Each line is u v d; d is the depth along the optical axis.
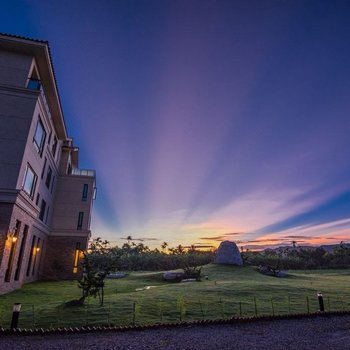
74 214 33.03
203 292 16.30
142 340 8.02
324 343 7.94
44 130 22.42
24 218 19.05
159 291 16.75
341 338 8.42
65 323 9.44
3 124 17.94
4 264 15.98
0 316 10.27
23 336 8.23
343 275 41.47
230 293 16.09
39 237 27.05
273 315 10.94
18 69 20.06
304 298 15.33
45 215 29.25
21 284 20.39
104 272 13.09
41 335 8.34
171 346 7.55
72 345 7.50
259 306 12.86
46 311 11.00
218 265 38.41
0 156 17.34
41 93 20.02
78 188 34.06
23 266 20.48
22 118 18.41
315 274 44.09
